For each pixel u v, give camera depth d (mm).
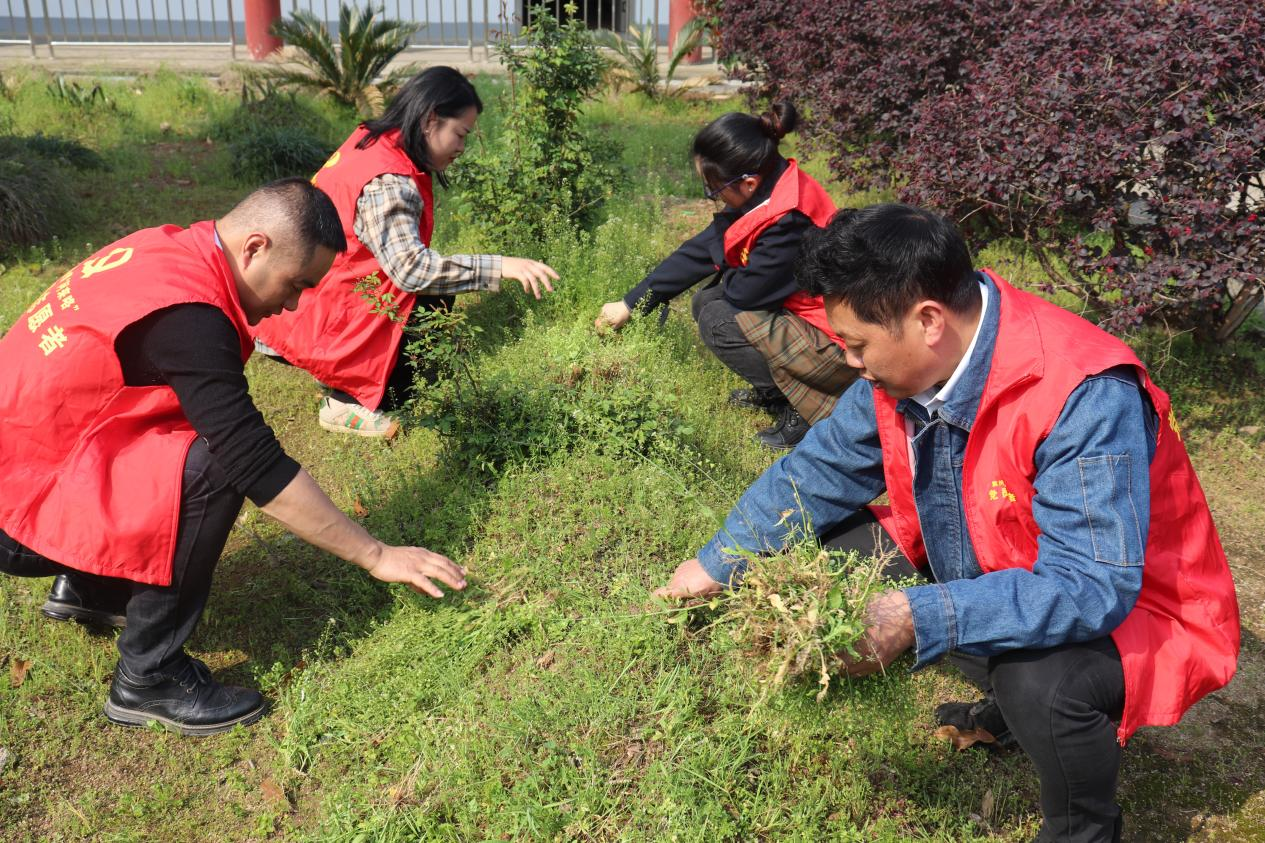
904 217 1837
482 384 3627
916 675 2826
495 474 3387
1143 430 1860
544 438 3438
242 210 2410
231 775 2463
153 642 2498
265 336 3867
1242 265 3857
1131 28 4305
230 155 7695
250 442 2316
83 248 5953
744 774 2396
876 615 1901
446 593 2861
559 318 4875
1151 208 4066
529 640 2801
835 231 1876
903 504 2283
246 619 2998
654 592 2668
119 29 13633
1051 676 1960
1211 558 2062
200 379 2281
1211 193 3984
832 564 2158
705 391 4320
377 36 10102
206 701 2582
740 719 2488
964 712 2672
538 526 3115
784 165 3736
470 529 3182
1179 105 3910
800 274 1938
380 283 3758
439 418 3482
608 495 3248
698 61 13141
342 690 2633
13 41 12703
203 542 2410
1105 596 1820
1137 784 2607
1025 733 2023
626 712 2514
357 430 3994
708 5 11141
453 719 2570
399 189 3693
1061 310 2016
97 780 2467
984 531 2074
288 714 2594
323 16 13062
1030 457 1916
